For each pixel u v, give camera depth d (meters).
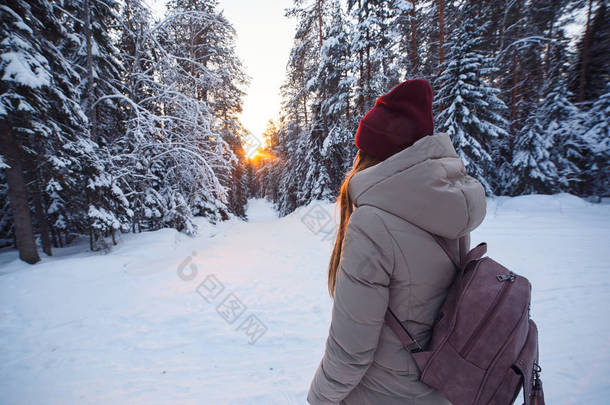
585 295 3.66
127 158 8.72
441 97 12.48
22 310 4.09
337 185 14.95
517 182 13.22
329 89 14.10
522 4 12.66
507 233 7.38
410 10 11.41
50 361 2.81
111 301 4.35
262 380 2.33
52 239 10.53
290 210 20.67
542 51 13.14
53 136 6.42
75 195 8.03
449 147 0.65
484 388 0.56
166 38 9.83
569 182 12.61
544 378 2.17
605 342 2.63
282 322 3.47
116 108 8.95
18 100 5.58
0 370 2.67
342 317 0.65
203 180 10.32
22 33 5.63
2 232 9.45
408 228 0.62
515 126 13.77
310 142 16.25
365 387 0.73
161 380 2.41
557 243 6.25
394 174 0.63
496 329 0.57
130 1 7.96
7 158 6.00
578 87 13.88
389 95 0.71
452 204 0.56
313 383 0.79
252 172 46.34
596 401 1.92
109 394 2.26
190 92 10.20
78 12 7.77
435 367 0.62
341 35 12.59
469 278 0.64
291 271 5.68
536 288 3.96
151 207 10.17
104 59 8.42
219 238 9.57
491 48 14.54
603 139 11.88
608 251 5.55
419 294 0.65
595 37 12.99
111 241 8.56
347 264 0.65
